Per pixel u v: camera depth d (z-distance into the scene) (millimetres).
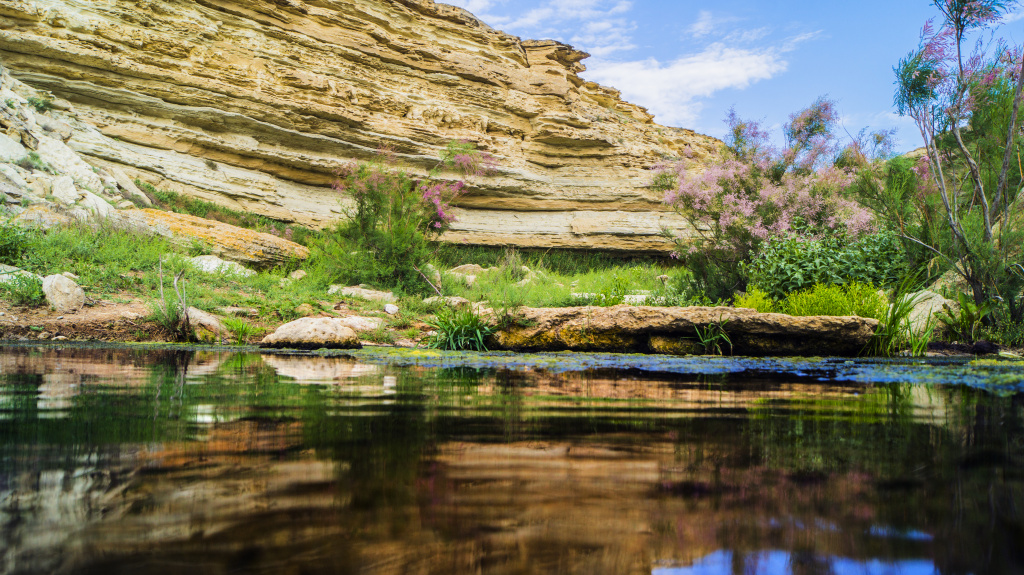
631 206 24359
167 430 1657
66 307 7289
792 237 9891
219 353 5410
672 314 6562
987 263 7910
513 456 1371
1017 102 8078
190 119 17359
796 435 1709
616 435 1684
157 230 11836
